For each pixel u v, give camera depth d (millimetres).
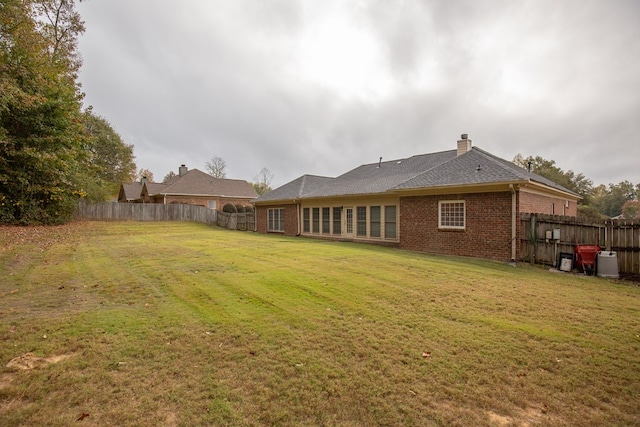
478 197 11547
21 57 15445
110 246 12133
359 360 3449
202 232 21156
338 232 17984
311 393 2830
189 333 4078
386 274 7703
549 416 2596
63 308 4988
